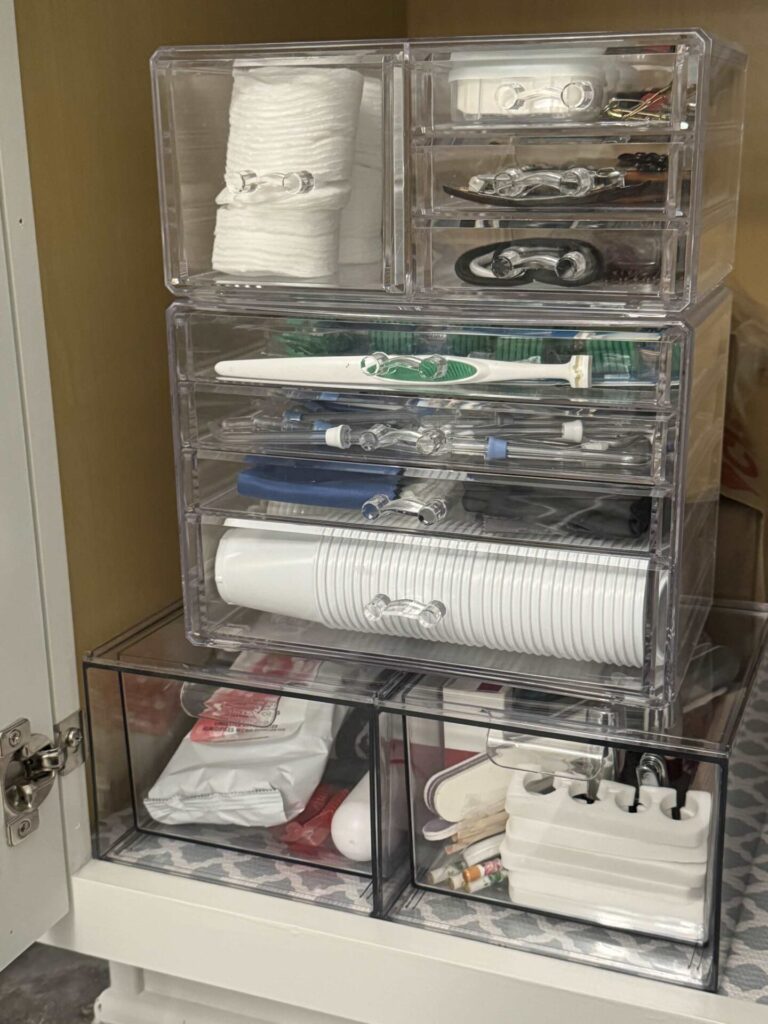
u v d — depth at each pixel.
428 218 0.79
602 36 0.73
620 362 0.76
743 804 0.84
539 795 0.82
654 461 0.78
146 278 0.95
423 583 0.85
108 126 0.88
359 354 0.83
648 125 0.73
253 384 0.85
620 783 0.80
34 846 0.87
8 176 0.78
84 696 0.92
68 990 1.11
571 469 0.80
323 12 1.13
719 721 0.81
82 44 0.85
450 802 0.86
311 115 0.77
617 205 0.75
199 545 0.91
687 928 0.80
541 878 0.84
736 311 1.13
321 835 0.90
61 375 0.86
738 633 0.98
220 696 0.91
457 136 0.77
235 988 0.88
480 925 0.84
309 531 0.88
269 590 0.89
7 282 0.79
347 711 0.87
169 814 0.94
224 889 0.88
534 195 0.76
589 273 0.76
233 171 0.80
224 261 0.82
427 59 0.76
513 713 0.82
